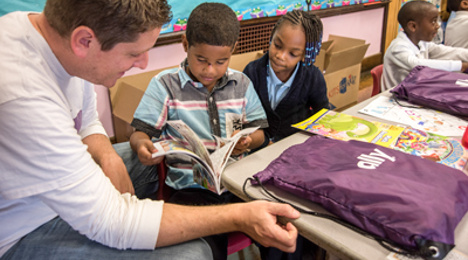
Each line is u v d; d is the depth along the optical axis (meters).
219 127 1.26
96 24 0.65
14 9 1.76
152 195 1.35
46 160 0.67
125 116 1.96
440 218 0.62
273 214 0.74
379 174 0.74
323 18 3.28
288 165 0.85
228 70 1.29
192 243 0.80
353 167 0.78
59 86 0.78
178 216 0.77
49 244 0.80
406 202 0.65
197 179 1.00
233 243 1.08
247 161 0.93
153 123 1.19
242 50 2.73
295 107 1.50
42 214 0.84
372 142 0.97
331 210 0.71
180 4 2.26
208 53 1.08
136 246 0.76
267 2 2.72
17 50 0.68
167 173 1.27
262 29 2.79
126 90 1.89
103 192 0.73
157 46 2.26
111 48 0.69
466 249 0.62
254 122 1.31
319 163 0.82
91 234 0.74
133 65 0.76
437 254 0.59
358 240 0.65
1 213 0.77
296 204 0.76
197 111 1.24
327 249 0.67
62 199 0.69
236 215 0.76
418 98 1.23
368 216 0.66
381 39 4.05
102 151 1.07
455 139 0.99
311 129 1.06
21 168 0.66
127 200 0.78
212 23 1.05
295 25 1.29
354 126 1.07
